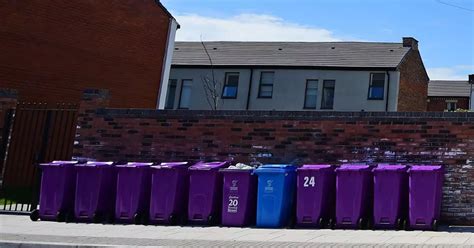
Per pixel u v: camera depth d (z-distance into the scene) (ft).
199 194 32.30
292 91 98.22
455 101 133.49
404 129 32.60
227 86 102.63
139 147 38.37
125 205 33.17
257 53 108.58
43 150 39.29
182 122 37.70
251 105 99.76
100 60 65.46
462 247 23.16
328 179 31.48
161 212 32.50
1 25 55.57
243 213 31.53
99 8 65.82
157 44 73.20
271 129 35.50
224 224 31.76
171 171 32.83
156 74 72.59
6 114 42.47
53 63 60.18
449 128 31.63
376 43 108.27
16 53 56.70
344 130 33.88
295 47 110.93
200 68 104.06
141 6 71.26
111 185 34.53
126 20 69.00
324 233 28.45
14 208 39.42
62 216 33.91
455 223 30.63
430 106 135.64
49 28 60.08
